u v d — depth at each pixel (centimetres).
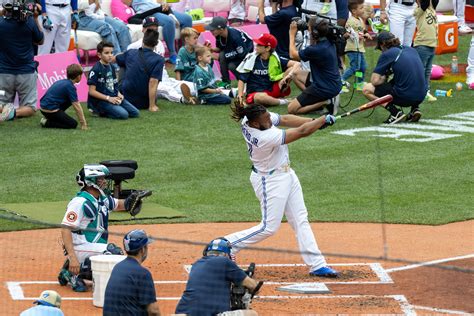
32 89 5803
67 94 5556
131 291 2675
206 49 6238
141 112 6028
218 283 2727
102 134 5522
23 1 5684
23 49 5697
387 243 3834
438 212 4266
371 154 5212
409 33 6650
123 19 7144
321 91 5816
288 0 6397
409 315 3036
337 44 5931
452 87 6894
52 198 4406
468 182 4728
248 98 6069
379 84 5884
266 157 3359
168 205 4341
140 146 5297
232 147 5319
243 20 7969
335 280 3397
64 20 6450
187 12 7750
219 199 4441
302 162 5066
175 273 3447
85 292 3297
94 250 3328
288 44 6431
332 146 5366
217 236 3900
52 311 2608
